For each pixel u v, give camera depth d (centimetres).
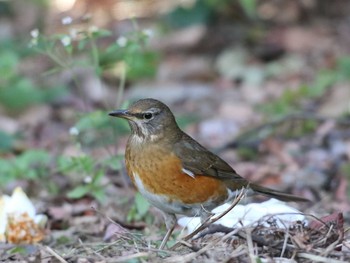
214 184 994
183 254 828
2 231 1033
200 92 1841
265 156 1478
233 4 2072
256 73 1894
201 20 2078
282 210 940
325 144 1495
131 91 1839
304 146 1496
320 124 1561
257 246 811
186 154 970
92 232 1090
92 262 834
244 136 1512
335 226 858
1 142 1507
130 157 977
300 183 1335
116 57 1642
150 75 1878
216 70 1948
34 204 1205
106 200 1173
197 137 1605
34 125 1691
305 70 1886
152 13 2183
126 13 2197
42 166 1312
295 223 845
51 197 1249
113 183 1260
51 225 1137
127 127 1383
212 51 2027
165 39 2061
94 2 2242
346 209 1195
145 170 966
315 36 2017
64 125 1695
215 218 864
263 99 1777
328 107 1622
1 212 1040
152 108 970
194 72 1925
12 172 1280
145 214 1104
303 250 802
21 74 1894
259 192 1077
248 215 938
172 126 984
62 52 1523
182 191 970
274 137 1527
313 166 1402
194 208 985
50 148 1534
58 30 2064
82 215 1173
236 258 792
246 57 1967
